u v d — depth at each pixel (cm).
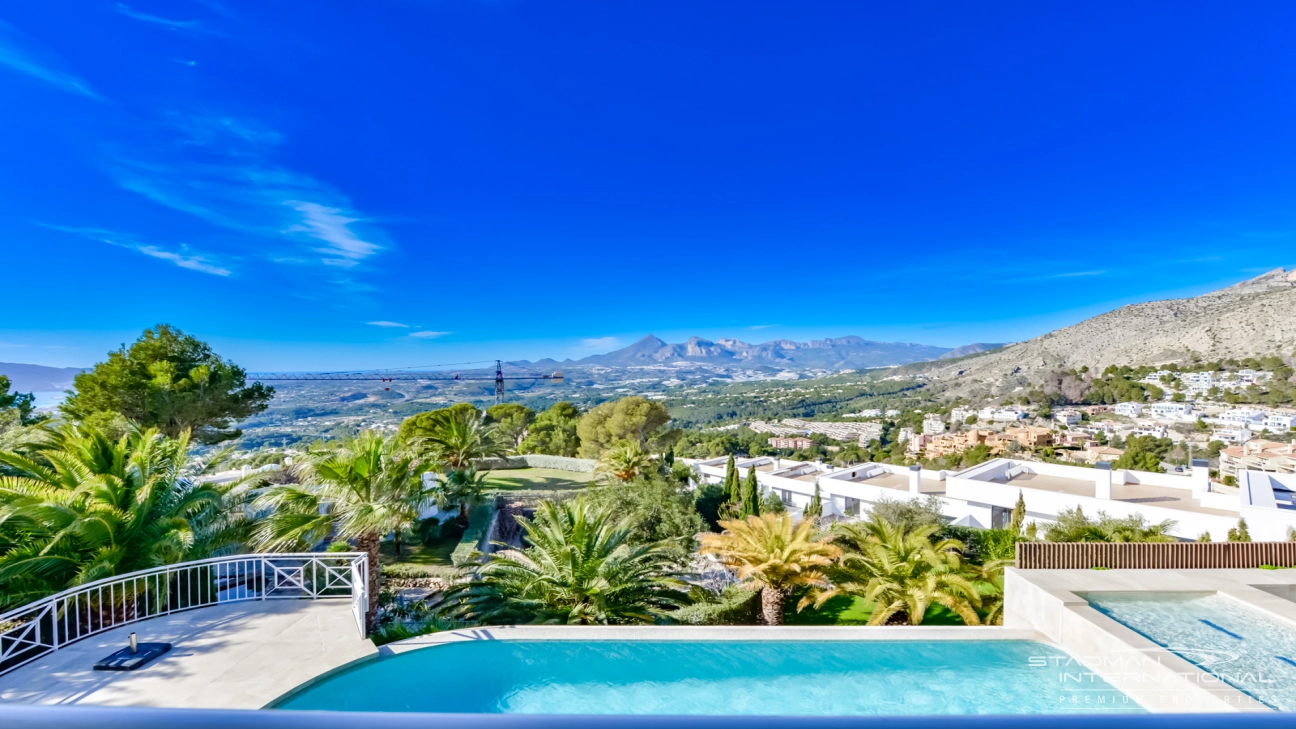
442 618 1066
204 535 1007
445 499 1797
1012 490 2195
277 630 763
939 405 15088
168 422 2038
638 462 2678
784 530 1273
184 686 629
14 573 793
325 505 1188
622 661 802
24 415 1923
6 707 81
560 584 1108
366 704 703
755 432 12656
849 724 82
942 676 782
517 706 731
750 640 855
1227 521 1767
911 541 1310
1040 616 918
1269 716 84
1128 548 1030
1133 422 9700
